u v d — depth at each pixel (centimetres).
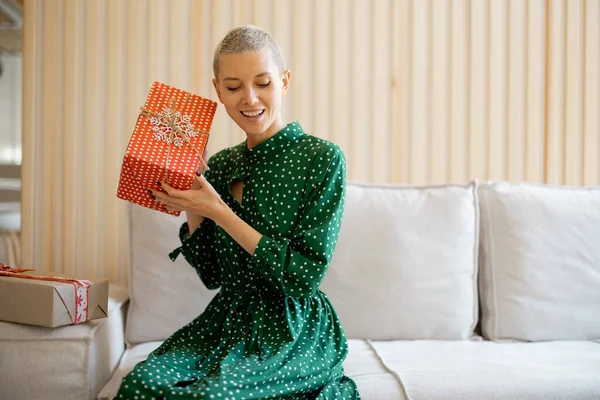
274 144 149
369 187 197
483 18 226
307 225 141
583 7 229
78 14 213
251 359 129
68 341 143
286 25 219
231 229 137
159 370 125
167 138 137
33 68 212
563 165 231
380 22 222
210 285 161
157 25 215
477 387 143
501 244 194
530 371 151
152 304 184
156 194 138
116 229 216
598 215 198
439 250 189
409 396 140
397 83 223
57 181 215
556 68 229
